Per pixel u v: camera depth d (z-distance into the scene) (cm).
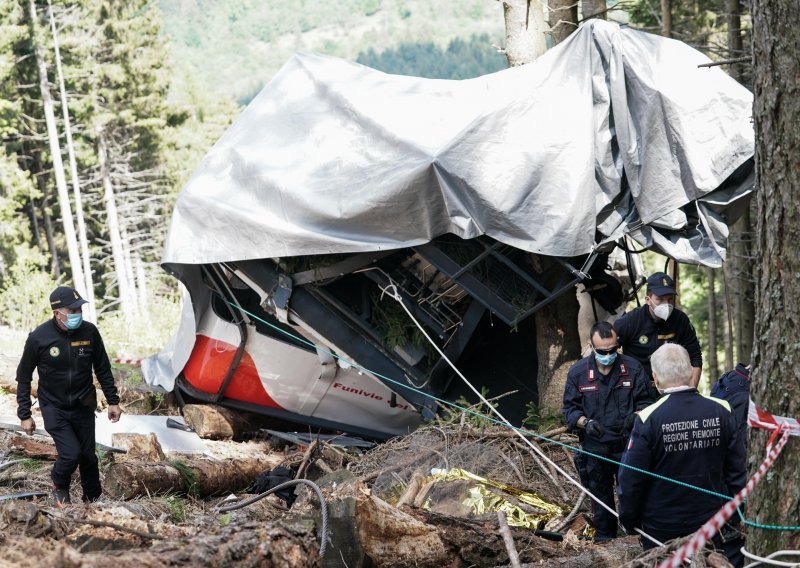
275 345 981
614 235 759
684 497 447
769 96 369
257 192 840
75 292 662
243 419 1017
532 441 762
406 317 859
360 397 1011
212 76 18762
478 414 764
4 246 3200
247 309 969
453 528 492
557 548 509
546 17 1132
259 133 888
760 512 387
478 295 782
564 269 779
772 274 375
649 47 782
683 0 1911
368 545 452
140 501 589
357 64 926
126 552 328
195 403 1056
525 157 745
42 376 659
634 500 454
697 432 446
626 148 760
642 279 1059
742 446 458
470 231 739
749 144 752
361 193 773
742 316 1738
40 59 3359
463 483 623
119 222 4019
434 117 807
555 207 737
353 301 879
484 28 19400
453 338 844
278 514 541
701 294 2627
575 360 888
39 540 329
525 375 936
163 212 4541
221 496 739
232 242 835
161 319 2250
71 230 3331
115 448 791
